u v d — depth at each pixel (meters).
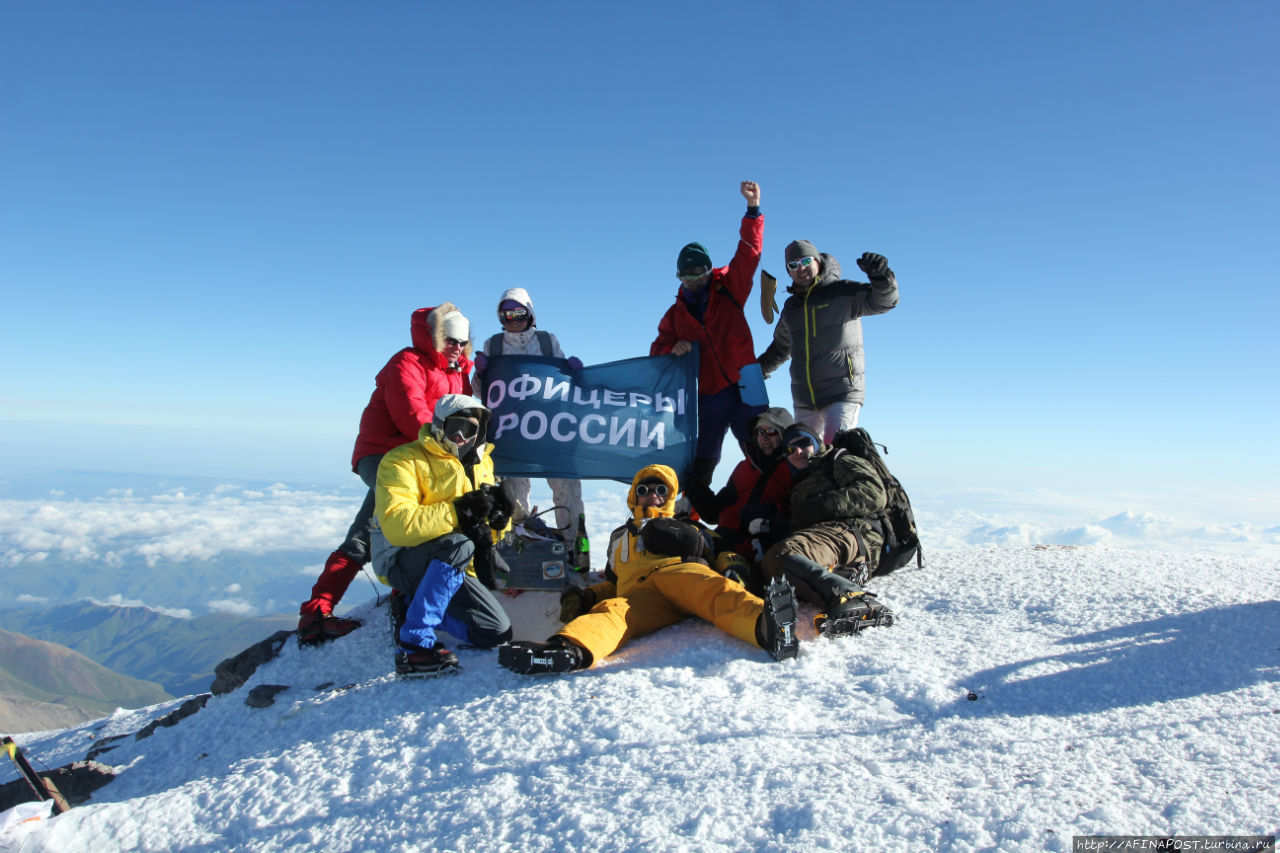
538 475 5.88
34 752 6.09
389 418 5.25
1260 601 4.23
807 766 2.66
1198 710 2.96
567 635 3.73
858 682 3.41
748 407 6.09
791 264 6.11
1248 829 2.09
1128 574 4.98
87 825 3.09
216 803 3.11
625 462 5.92
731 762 2.70
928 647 3.86
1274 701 3.00
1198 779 2.40
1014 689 3.26
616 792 2.59
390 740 3.33
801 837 2.21
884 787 2.46
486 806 2.64
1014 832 2.14
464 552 4.09
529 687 3.62
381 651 4.79
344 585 5.30
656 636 4.22
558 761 2.89
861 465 4.93
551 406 6.03
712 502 5.67
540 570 5.09
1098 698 3.14
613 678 3.56
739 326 6.17
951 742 2.79
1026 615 4.34
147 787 3.79
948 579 5.19
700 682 3.43
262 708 4.32
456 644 4.50
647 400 6.11
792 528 5.00
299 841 2.73
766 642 3.70
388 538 4.11
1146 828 2.13
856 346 6.12
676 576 4.24
